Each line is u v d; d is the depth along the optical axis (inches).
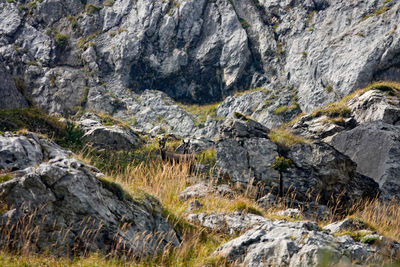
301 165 609.6
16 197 311.4
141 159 728.3
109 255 315.3
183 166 613.6
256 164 614.9
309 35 1800.0
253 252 315.9
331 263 280.5
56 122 806.5
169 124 1690.5
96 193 333.7
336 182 599.2
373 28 1616.6
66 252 307.1
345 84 1537.9
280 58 1859.0
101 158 723.4
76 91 1796.3
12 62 1881.2
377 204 565.6
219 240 384.8
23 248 290.2
